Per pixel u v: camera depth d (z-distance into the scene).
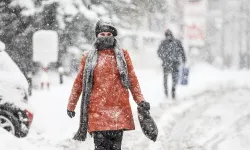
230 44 90.75
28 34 38.03
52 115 19.59
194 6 53.88
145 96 26.70
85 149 13.82
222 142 14.72
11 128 14.12
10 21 38.00
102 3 39.22
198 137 15.69
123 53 9.62
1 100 14.09
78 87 9.70
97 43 9.53
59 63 38.94
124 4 41.53
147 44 55.53
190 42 54.91
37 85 35.16
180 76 31.42
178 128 17.30
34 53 30.48
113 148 9.53
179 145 14.50
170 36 25.48
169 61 25.45
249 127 16.84
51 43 30.45
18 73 14.91
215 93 27.86
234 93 27.55
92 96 9.39
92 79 9.39
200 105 22.80
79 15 37.56
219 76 44.53
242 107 21.81
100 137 9.37
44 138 15.07
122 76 9.36
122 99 9.42
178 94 27.83
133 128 9.53
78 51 38.25
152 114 20.25
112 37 9.50
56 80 37.53
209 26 76.44
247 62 85.19
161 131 16.59
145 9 52.91
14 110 14.14
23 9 37.22
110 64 9.43
